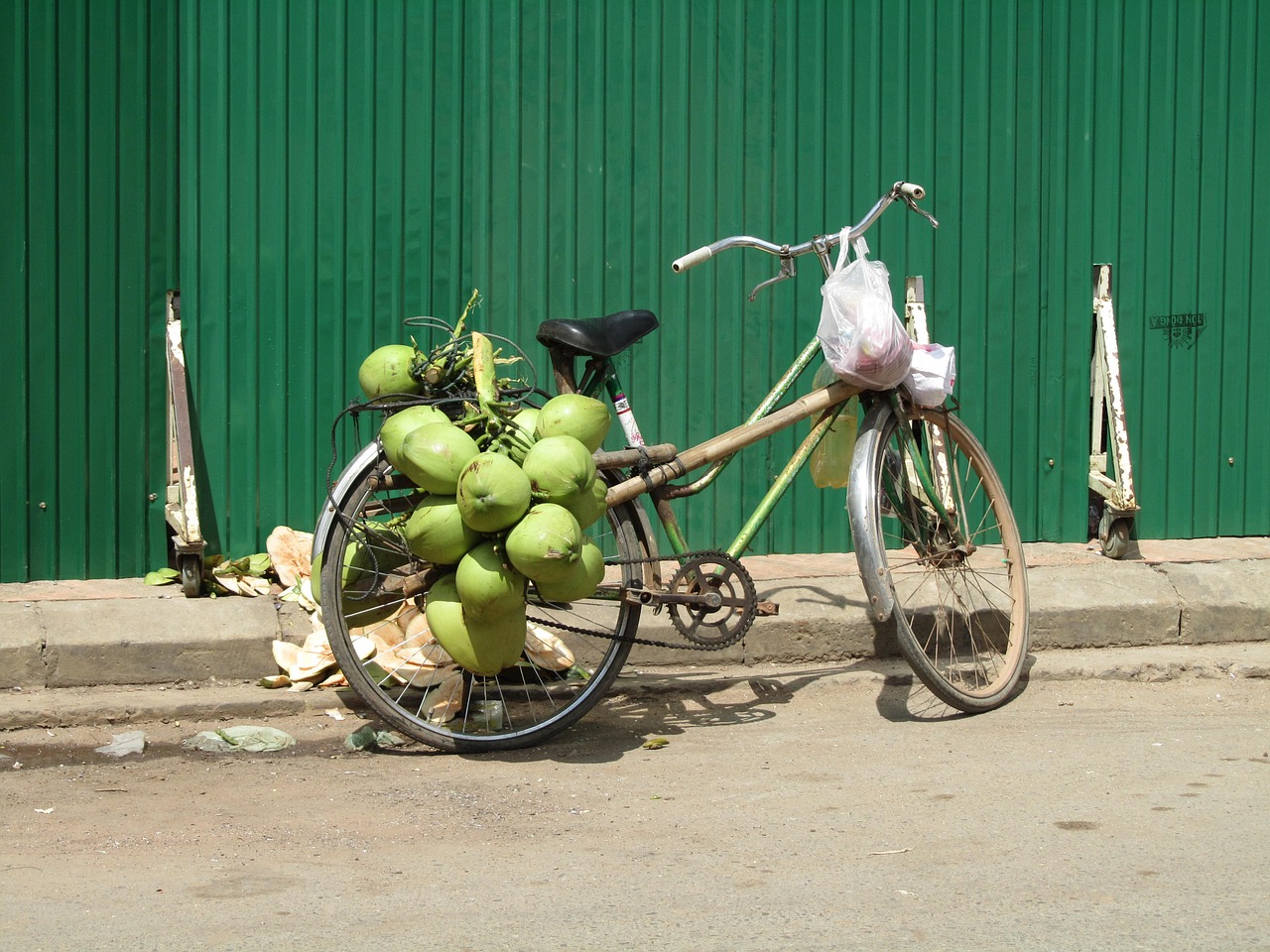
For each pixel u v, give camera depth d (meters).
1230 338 6.34
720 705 5.03
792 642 5.32
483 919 3.23
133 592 5.29
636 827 3.84
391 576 4.50
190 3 5.39
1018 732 4.71
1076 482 6.25
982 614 5.46
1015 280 6.14
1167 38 6.17
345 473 4.47
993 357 6.15
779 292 5.95
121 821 3.86
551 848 3.68
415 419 4.33
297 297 5.57
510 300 5.75
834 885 3.43
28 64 5.27
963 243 6.09
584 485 4.21
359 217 5.59
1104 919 3.23
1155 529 6.36
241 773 4.31
